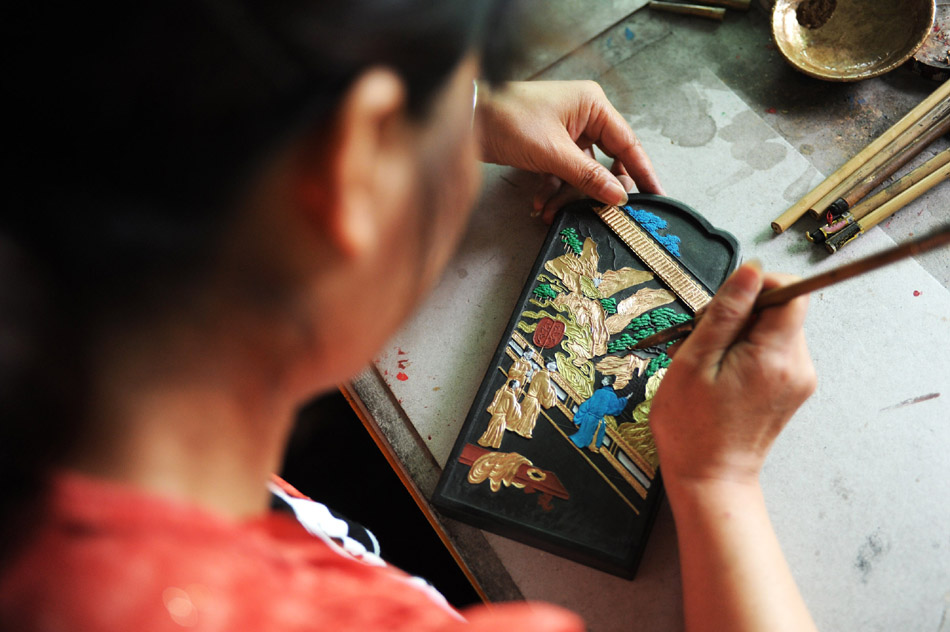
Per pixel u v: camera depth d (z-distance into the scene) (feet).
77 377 0.87
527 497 2.89
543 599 2.84
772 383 2.35
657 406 2.54
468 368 3.34
